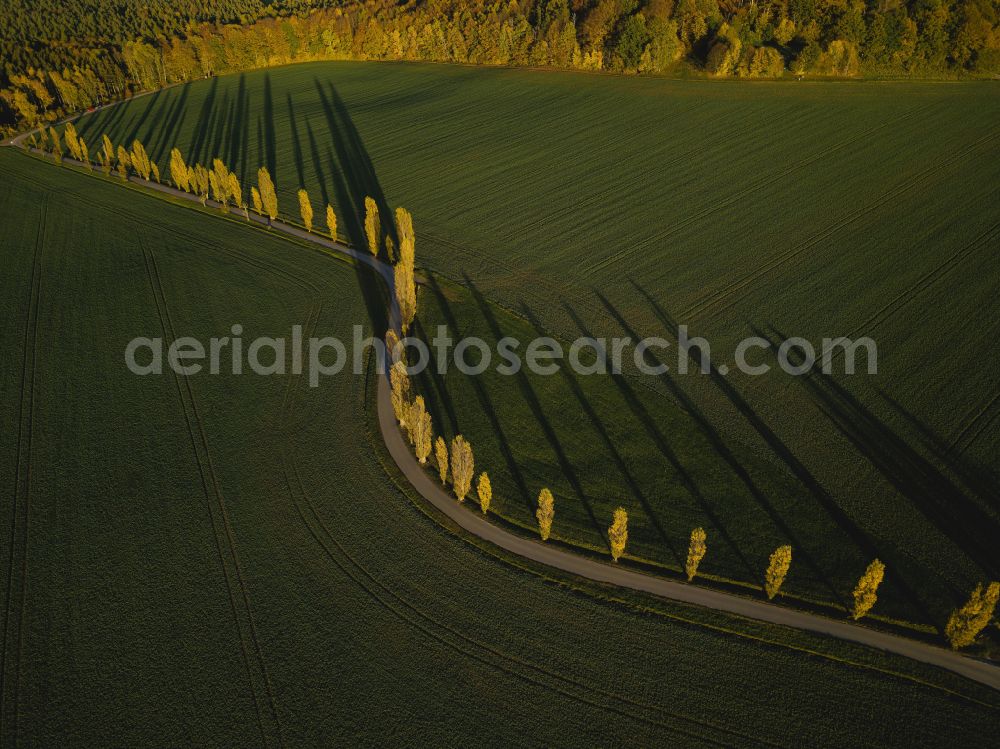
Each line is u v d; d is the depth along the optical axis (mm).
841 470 50906
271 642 41312
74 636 41719
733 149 101562
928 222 80062
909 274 71625
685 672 39156
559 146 108000
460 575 45188
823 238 79188
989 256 73062
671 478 51094
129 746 36531
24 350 67250
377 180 102500
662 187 93312
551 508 44656
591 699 38094
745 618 41719
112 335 69375
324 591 44281
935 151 95125
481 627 41938
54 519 49250
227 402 60156
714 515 48094
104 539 47781
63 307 74188
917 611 41438
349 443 55750
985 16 117562
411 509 50000
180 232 90312
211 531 48375
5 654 40844
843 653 39500
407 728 37000
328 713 37781
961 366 59438
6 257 84812
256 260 82562
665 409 57375
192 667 40062
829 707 37188
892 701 37281
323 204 96375
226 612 43031
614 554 44969
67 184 106312
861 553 45000
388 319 70812
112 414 58938
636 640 40875
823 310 67750
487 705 37969
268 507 50188
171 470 53312
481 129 117375
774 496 49188
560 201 92062
